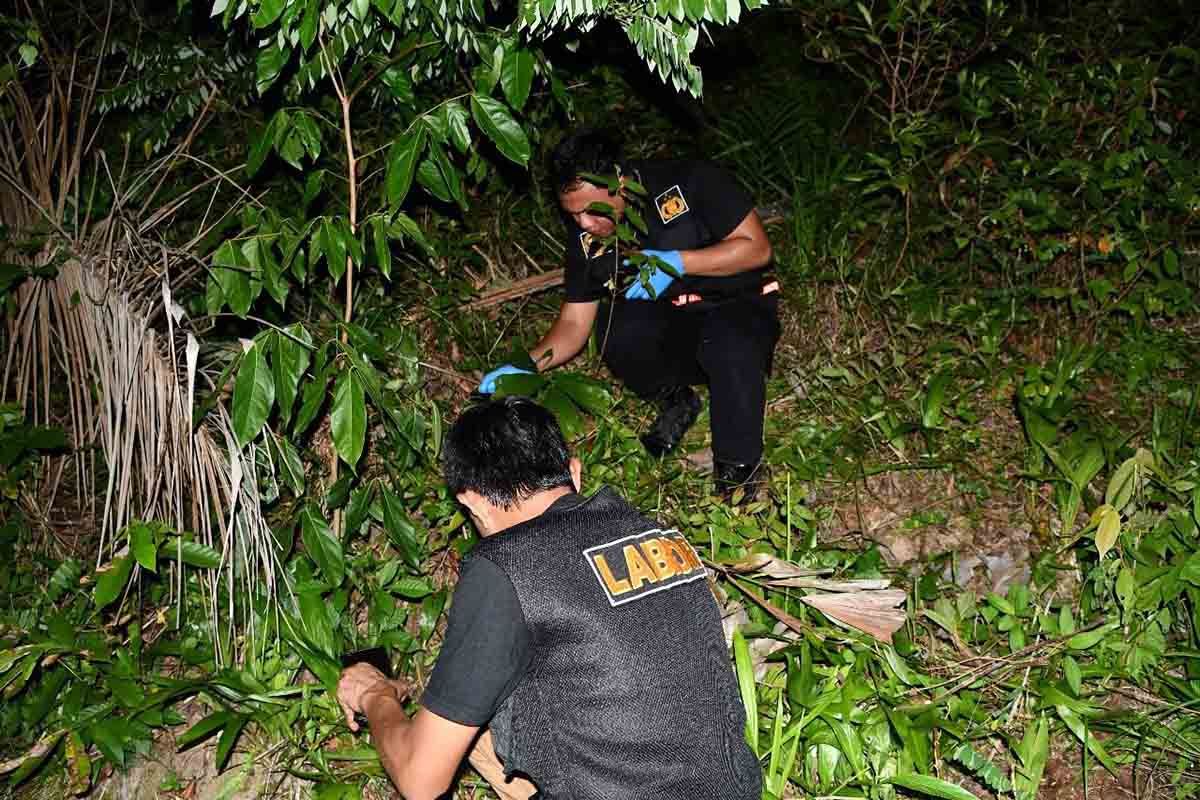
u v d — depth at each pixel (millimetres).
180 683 2848
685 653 2002
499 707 2016
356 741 2871
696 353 3514
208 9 3744
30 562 3387
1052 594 3184
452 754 1967
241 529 2869
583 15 2402
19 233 3330
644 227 3033
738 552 3104
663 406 3691
